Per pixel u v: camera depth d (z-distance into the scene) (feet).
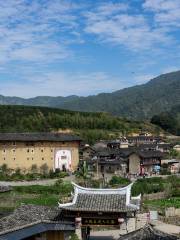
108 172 575.79
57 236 180.45
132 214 187.32
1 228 169.17
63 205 181.78
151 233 153.28
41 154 553.23
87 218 183.42
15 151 540.52
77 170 558.97
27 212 187.93
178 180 501.97
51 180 474.90
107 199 185.16
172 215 346.74
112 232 249.14
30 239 177.99
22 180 479.00
